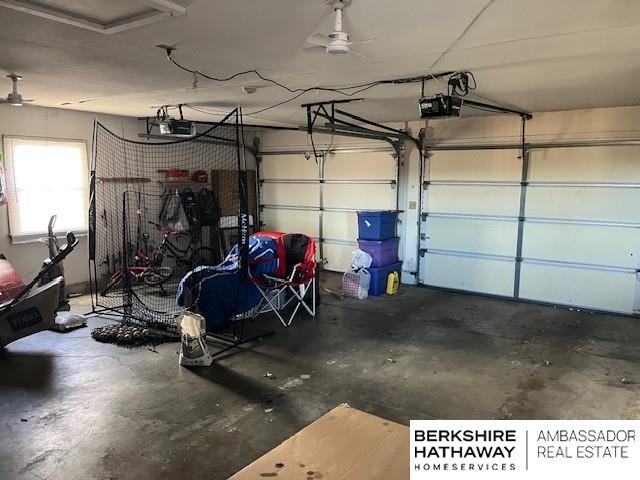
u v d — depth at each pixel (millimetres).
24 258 5746
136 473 2516
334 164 7445
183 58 3188
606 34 2592
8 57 3178
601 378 3680
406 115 6008
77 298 6000
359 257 6309
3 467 2568
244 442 2805
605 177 5297
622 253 5289
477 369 3850
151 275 6191
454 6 2168
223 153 7914
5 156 5488
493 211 6055
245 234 4484
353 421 1397
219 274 4719
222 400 3326
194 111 5879
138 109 5820
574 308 5629
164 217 6895
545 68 3396
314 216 7812
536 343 4449
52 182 5930
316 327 4914
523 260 5906
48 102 5262
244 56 3125
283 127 7645
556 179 5590
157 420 3053
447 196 6395
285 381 3629
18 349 4273
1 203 5199
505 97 4594
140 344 4387
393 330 4828
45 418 3076
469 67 3398
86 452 2707
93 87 4293
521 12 2250
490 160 6012
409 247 6809
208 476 2492
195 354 3869
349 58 3170
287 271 5332
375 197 7062
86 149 6203
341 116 6129
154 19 2352
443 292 6426
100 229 6426
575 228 5531
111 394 3414
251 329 4828
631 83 3898
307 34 2633
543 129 5605
